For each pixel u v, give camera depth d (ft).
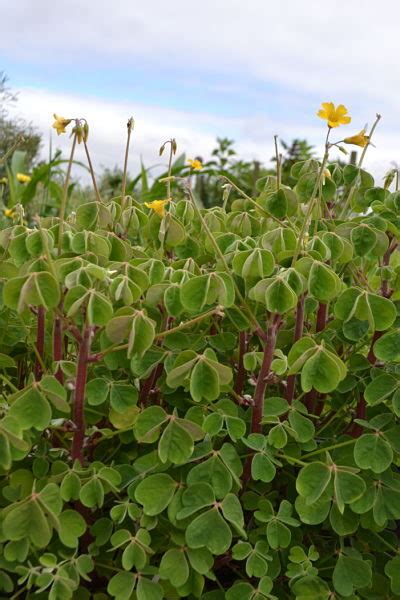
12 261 1.12
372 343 1.09
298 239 1.05
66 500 0.92
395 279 1.12
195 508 0.93
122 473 1.00
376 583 1.08
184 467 0.99
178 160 3.85
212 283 0.98
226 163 6.34
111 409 1.02
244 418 1.09
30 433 0.94
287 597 1.05
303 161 1.38
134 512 0.95
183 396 1.09
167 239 1.20
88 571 0.93
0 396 0.96
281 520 1.00
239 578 1.11
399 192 1.19
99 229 1.23
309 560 1.01
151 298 1.04
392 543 1.12
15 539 0.87
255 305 1.13
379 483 1.03
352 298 1.01
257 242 1.15
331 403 1.18
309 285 1.01
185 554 0.95
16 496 0.97
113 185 5.94
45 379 0.91
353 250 1.14
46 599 0.92
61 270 0.96
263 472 0.99
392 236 1.19
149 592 0.93
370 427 1.02
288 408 1.07
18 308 0.87
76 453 0.98
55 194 3.84
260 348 1.22
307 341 0.99
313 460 1.10
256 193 4.20
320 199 1.31
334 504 1.02
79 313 1.01
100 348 1.06
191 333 1.16
